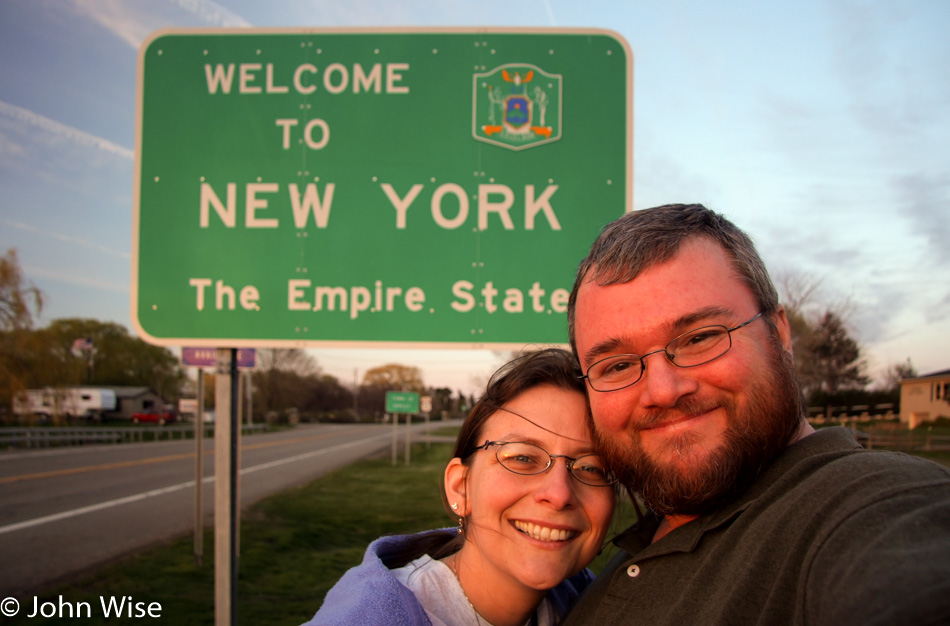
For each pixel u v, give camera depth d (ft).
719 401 3.63
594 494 4.61
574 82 9.68
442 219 9.59
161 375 214.48
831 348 92.02
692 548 3.64
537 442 4.56
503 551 4.56
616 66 9.69
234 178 9.73
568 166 9.57
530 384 4.74
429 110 9.75
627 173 9.53
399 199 9.65
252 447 92.84
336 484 44.19
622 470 4.04
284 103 9.82
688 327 3.69
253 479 48.37
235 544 9.64
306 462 65.00
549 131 9.63
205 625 14.80
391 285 9.53
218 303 9.58
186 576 19.02
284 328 9.52
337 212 9.66
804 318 88.12
